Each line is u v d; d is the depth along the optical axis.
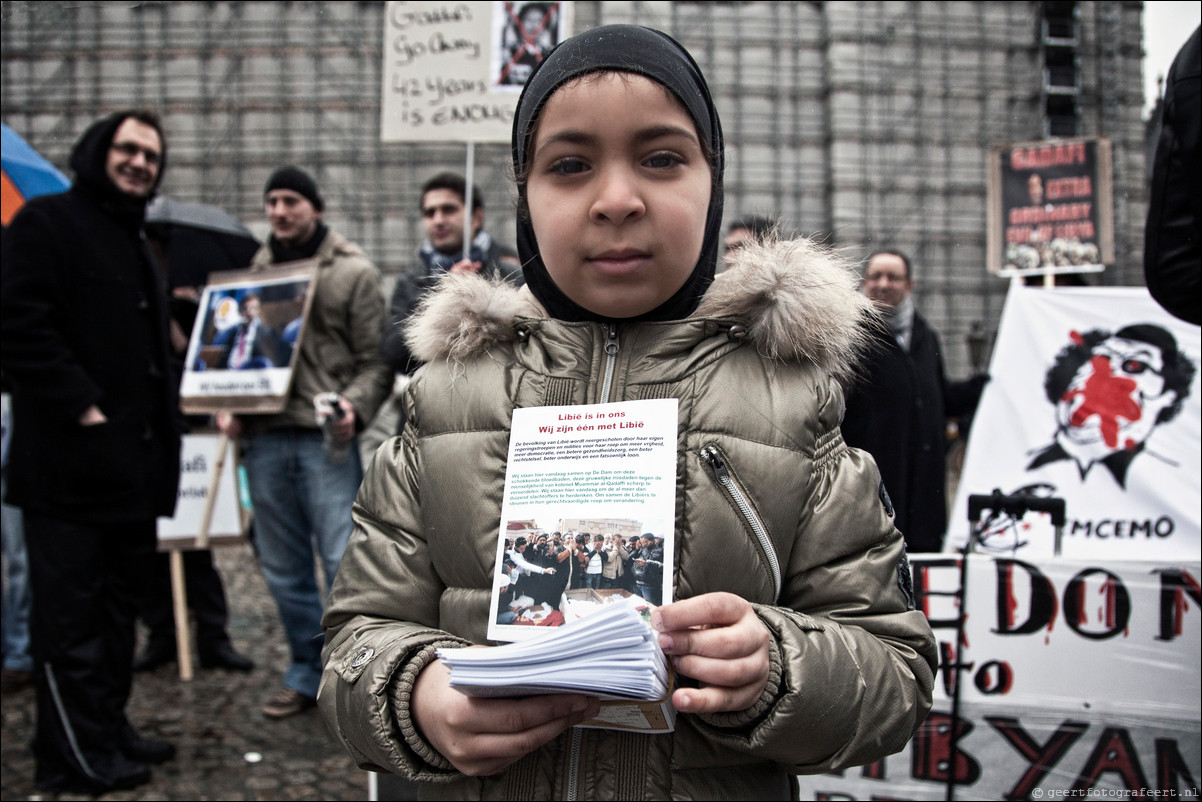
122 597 2.70
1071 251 3.94
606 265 0.89
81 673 2.55
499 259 3.67
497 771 0.82
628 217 0.86
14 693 3.59
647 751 0.90
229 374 3.26
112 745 2.65
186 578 3.95
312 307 3.29
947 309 17.00
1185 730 1.92
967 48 17.09
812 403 0.93
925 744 1.99
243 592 5.73
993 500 2.04
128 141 2.60
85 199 2.61
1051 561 1.98
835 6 16.83
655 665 0.70
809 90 17.05
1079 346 2.56
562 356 0.97
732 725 0.82
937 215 16.98
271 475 3.29
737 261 0.97
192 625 4.56
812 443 0.92
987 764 1.97
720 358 0.94
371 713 0.85
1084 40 16.80
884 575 0.92
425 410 1.00
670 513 0.83
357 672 0.89
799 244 0.98
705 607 0.75
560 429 0.90
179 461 2.83
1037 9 16.94
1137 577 1.95
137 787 2.66
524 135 0.97
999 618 1.99
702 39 16.86
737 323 0.95
